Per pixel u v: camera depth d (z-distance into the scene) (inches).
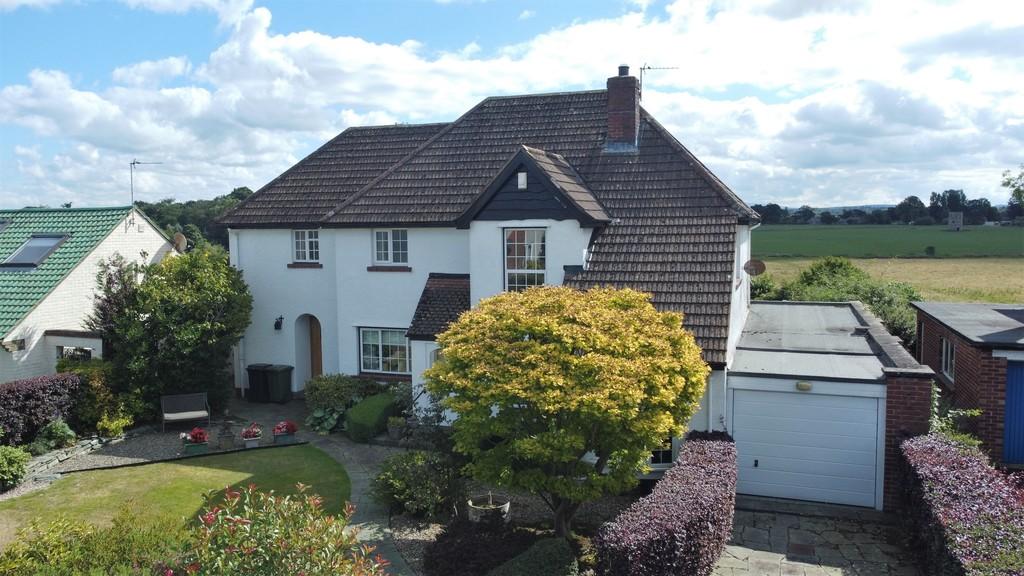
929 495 434.0
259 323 975.6
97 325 825.5
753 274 830.5
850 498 585.6
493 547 472.7
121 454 735.1
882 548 508.1
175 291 824.3
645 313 522.0
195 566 321.7
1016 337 655.1
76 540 389.7
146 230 1099.9
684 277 690.2
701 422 612.1
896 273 2245.3
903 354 637.9
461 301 803.4
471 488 612.4
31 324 872.9
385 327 885.2
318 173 1005.8
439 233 852.0
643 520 397.1
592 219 717.9
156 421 831.7
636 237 744.3
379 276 882.1
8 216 1106.7
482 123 947.3
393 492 564.7
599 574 386.3
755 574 469.4
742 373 604.4
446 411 725.3
